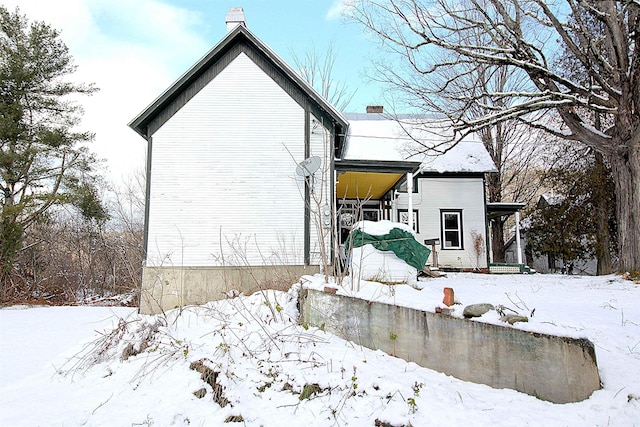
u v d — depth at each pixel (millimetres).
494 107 13555
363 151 14391
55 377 5656
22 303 15367
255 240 10703
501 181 25859
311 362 4945
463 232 18078
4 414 4406
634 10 11773
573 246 19109
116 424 4199
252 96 11305
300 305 7000
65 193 17500
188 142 11039
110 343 6184
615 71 12516
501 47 13320
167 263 10516
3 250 15547
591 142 13336
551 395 3947
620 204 12820
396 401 4133
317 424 4031
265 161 11047
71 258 20484
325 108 11234
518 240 18344
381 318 5492
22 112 16922
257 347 5430
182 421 4242
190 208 10781
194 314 7566
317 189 11031
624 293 9023
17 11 17406
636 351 4715
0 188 16531
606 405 3674
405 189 16750
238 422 4148
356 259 9625
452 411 3896
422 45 12914
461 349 4629
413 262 9953
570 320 5875
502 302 7332
